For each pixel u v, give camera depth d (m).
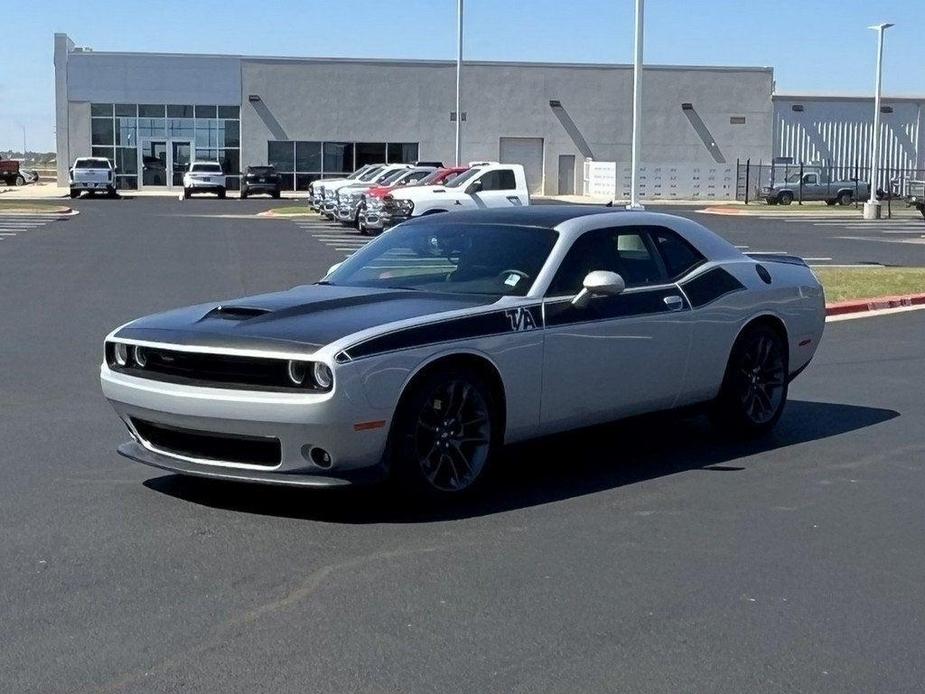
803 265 9.68
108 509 6.93
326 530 6.57
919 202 43.16
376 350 6.54
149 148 63.19
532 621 5.25
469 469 7.11
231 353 6.55
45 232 32.50
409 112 63.38
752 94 65.31
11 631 5.10
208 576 5.81
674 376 8.23
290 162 63.41
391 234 8.59
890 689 4.60
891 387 11.20
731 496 7.41
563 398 7.52
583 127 64.44
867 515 7.02
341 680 4.62
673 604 5.49
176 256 24.92
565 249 7.77
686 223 8.77
